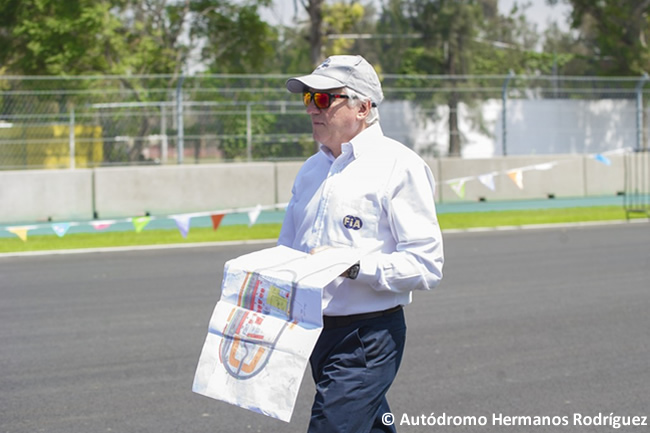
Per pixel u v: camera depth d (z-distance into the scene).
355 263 4.30
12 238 20.58
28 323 11.21
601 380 8.47
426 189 4.52
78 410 7.61
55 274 15.20
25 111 24.94
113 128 25.41
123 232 21.59
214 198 25.17
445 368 8.91
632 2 41.03
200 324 11.06
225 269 4.55
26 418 7.38
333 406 4.42
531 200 28.62
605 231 21.12
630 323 10.96
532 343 9.95
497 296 12.81
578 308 11.91
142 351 9.70
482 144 33.34
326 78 4.59
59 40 30.92
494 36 53.00
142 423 7.27
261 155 26.45
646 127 30.88
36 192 23.66
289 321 4.26
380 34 42.38
